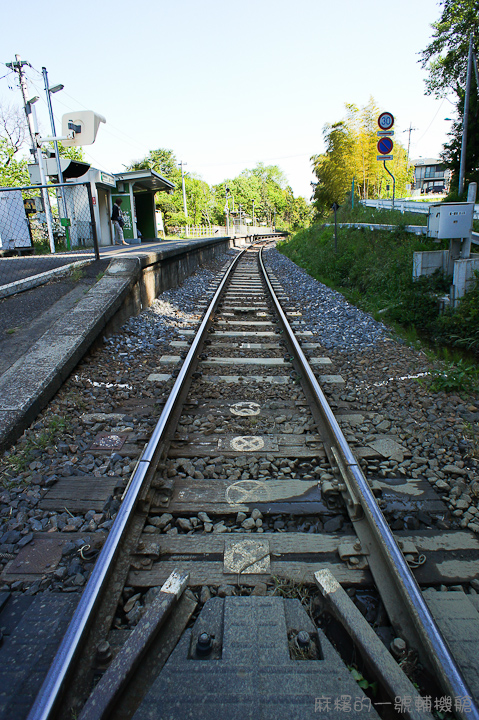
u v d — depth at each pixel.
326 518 2.96
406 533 2.80
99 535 2.78
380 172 29.31
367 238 14.52
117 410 4.61
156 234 25.75
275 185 119.75
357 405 4.74
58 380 4.82
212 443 3.89
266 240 62.06
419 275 8.58
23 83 17.88
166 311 9.21
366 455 3.69
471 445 3.81
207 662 1.88
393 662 1.83
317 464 3.61
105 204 20.28
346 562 2.52
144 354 6.42
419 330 7.86
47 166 17.11
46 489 3.29
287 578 2.41
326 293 11.63
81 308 6.56
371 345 6.93
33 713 1.61
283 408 4.64
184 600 2.25
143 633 1.93
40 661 1.97
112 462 3.62
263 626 2.07
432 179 82.06
